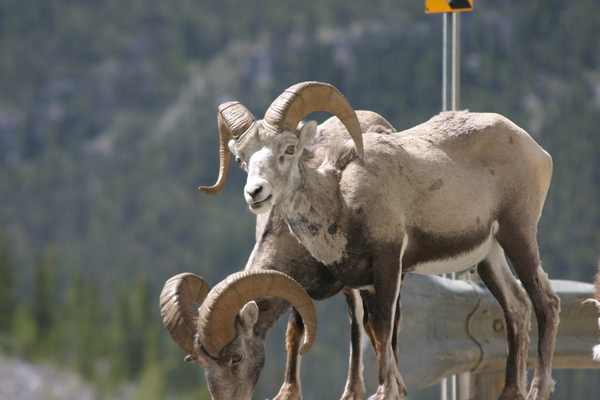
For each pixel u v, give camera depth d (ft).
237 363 76.74
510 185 82.33
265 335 80.48
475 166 81.87
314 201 75.31
